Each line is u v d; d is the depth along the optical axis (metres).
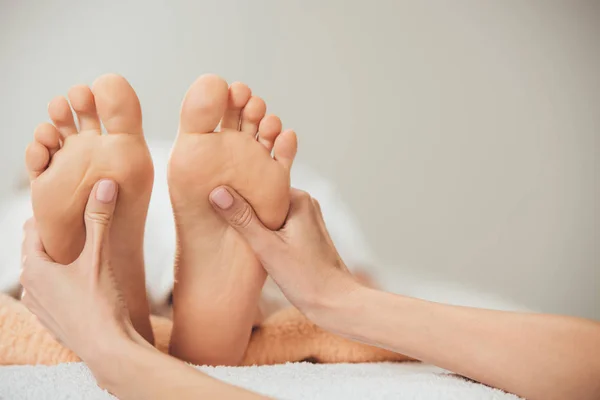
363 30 1.43
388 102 1.40
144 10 1.36
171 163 0.77
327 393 0.56
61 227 0.77
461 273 1.31
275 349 0.86
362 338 0.74
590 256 1.37
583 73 1.50
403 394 0.56
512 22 1.51
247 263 0.80
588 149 1.45
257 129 0.81
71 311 0.68
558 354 0.59
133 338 0.66
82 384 0.62
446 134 1.41
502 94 1.46
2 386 0.61
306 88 1.38
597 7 1.54
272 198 0.79
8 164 1.23
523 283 1.33
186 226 0.80
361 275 1.16
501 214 1.38
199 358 0.83
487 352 0.62
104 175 0.75
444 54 1.46
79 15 1.34
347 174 1.34
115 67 1.33
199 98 0.75
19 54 1.31
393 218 1.33
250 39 1.38
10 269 0.98
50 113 0.76
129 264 0.81
